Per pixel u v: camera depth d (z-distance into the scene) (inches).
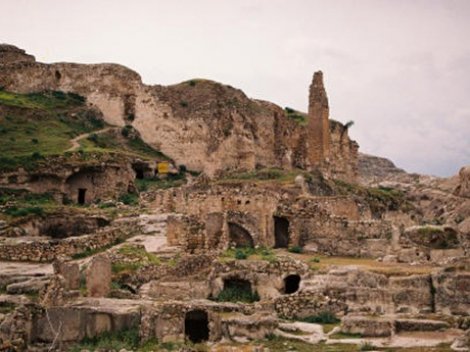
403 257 2082.9
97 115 3698.3
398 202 3481.8
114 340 1471.5
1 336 1443.2
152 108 3590.1
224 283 1859.0
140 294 1776.6
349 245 2218.3
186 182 3097.9
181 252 2063.2
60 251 2100.1
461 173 3400.6
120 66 3767.2
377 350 1389.0
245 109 3683.6
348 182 3880.4
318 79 3745.1
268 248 2170.3
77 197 2979.8
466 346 1378.0
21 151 3083.2
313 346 1443.2
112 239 2208.4
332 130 4057.6
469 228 2361.0
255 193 2287.2
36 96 3779.5
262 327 1509.6
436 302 1710.1
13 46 4232.3
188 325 1531.7
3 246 2092.8
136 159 3201.3
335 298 1728.6
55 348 1459.2
